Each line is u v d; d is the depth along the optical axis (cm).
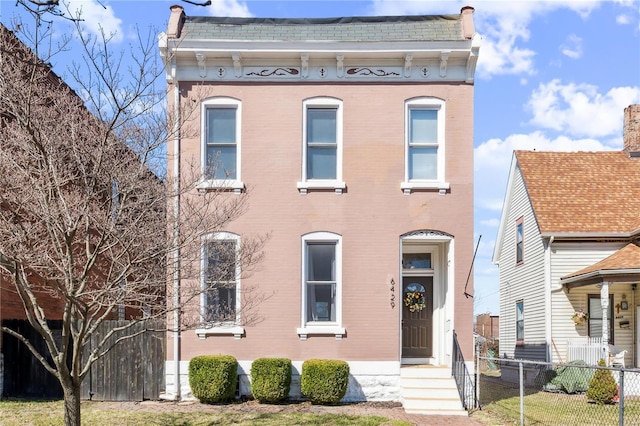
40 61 895
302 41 1412
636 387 1722
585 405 1449
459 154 1437
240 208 1275
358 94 1453
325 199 1430
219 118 1462
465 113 1445
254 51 1424
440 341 1476
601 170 2236
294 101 1452
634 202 2061
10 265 845
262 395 1316
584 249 1962
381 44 1416
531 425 1173
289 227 1420
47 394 1340
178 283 1095
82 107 1075
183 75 1451
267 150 1439
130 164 923
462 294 1402
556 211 2031
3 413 1164
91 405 1303
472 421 1202
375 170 1434
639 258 1723
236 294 1386
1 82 868
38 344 1351
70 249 814
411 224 1420
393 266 1415
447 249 1448
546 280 1955
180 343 1388
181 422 1130
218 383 1302
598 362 1636
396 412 1266
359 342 1398
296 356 1395
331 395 1309
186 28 1511
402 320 1504
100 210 886
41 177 842
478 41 1392
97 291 828
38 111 902
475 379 1402
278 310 1403
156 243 905
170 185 1006
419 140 1459
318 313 1427
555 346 1922
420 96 1449
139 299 941
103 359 1373
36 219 937
